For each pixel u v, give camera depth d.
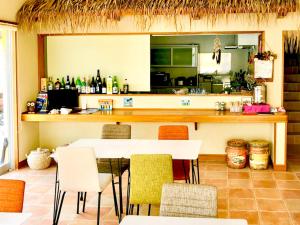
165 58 9.17
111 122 7.08
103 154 4.33
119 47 7.12
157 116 6.30
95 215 4.63
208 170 6.38
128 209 4.36
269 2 5.99
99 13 6.26
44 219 4.50
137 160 3.64
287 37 6.52
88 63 7.18
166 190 2.84
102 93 7.07
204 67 9.18
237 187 5.55
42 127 7.20
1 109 6.40
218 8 6.09
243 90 7.12
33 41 6.92
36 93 7.06
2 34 6.27
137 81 7.15
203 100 6.86
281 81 6.56
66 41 7.19
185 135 5.09
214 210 2.75
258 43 6.89
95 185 4.00
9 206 2.89
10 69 6.36
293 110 8.61
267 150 6.40
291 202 4.97
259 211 4.69
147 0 6.20
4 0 6.08
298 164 6.76
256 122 6.21
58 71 7.24
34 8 6.43
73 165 3.97
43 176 6.11
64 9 6.35
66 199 5.14
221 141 6.93
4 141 6.41
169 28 6.70
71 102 6.93
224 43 9.05
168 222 2.56
